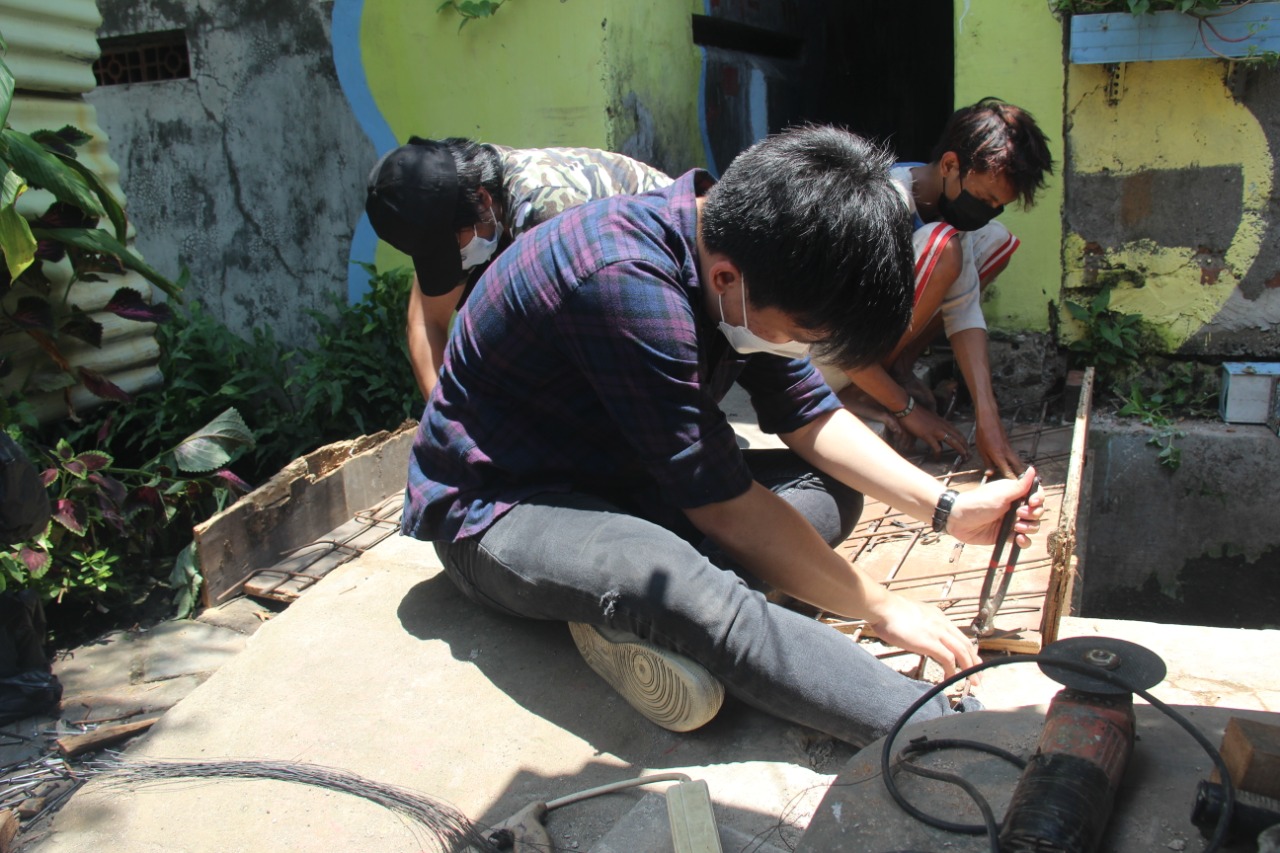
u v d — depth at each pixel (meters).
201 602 2.91
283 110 4.48
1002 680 2.04
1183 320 3.86
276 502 3.04
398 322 4.29
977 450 3.36
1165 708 1.11
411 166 2.44
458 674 2.18
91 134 3.68
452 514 2.12
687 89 4.63
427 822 1.77
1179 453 3.79
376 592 2.55
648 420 1.79
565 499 2.04
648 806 1.61
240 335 4.82
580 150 2.68
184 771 1.94
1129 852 1.05
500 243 2.57
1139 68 3.65
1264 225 3.68
